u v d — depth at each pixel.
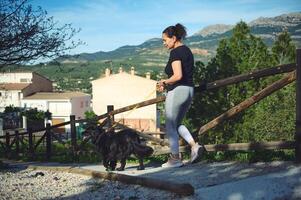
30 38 11.34
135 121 65.06
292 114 24.19
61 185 6.41
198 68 29.75
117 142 8.02
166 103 6.34
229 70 29.19
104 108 70.62
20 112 57.84
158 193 5.05
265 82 27.53
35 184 6.71
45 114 60.22
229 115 6.78
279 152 6.48
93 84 71.12
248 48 30.27
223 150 6.86
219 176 5.62
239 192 4.63
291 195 4.39
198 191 4.86
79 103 75.19
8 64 11.55
